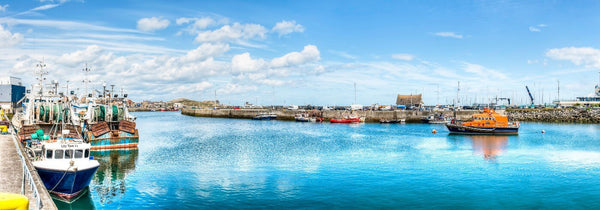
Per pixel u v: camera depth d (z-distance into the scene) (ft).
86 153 94.63
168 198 94.22
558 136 241.35
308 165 136.87
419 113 408.05
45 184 87.25
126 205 88.43
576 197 97.09
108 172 123.13
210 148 182.70
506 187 106.42
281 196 96.63
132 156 154.51
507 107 574.56
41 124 158.10
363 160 147.74
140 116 618.85
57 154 90.99
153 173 121.80
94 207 86.84
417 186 107.24
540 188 105.50
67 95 170.30
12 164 94.48
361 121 403.54
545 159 151.74
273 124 380.78
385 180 114.11
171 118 530.27
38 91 169.68
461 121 274.57
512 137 236.84
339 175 120.67
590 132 267.80
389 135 253.03
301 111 471.21
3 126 166.61
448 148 184.34
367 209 87.45
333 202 92.27
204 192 99.55
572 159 151.53
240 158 152.05
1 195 47.19
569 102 568.82
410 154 163.73
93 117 184.24
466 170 128.98
